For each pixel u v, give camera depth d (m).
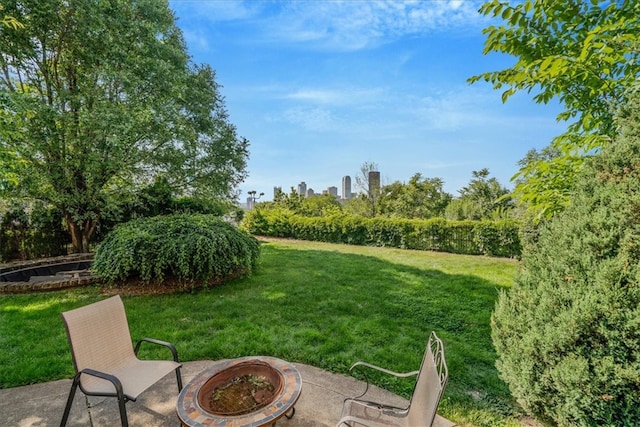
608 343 1.58
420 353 3.60
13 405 2.73
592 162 1.93
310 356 3.52
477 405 2.70
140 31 7.95
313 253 10.59
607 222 1.69
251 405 2.07
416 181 19.30
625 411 1.54
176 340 3.91
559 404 1.77
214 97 11.25
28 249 8.70
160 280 5.75
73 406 2.71
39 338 3.96
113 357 2.62
